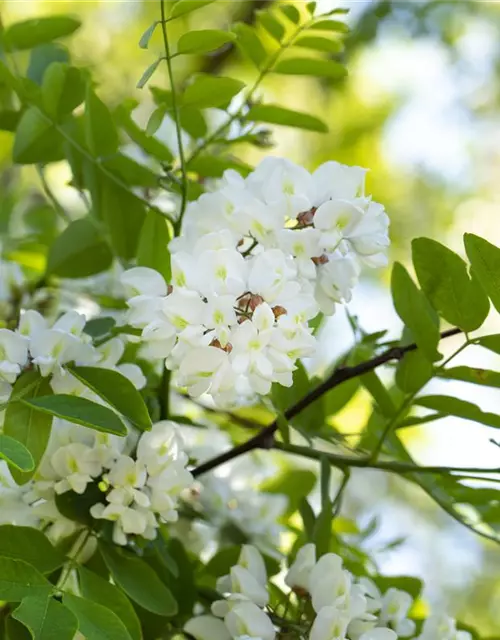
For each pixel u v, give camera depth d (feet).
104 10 7.41
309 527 4.56
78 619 4.13
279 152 8.30
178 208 4.88
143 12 7.42
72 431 4.36
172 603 4.35
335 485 6.51
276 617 4.38
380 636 4.34
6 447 4.05
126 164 4.71
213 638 4.40
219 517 4.83
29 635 4.20
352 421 5.36
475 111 9.32
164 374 4.59
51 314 5.04
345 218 4.28
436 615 4.49
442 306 4.40
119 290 5.04
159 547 4.45
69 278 4.81
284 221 4.28
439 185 9.32
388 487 7.91
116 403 4.27
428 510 8.27
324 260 4.32
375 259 4.34
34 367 4.30
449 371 4.44
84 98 4.68
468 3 8.34
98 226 4.75
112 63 7.19
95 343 4.39
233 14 7.13
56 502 4.36
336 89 8.13
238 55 6.72
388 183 8.97
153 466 4.34
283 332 4.18
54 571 4.33
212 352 4.18
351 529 4.95
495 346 4.41
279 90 7.86
